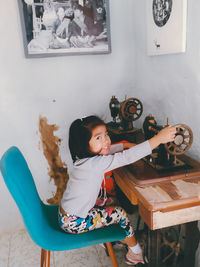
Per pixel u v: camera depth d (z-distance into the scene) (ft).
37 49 6.75
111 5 7.20
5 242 7.18
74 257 6.34
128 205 7.64
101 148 4.38
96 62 7.45
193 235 4.70
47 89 7.21
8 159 4.05
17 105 7.06
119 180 5.25
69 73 7.29
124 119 6.63
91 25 7.02
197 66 4.95
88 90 7.60
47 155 7.68
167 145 4.58
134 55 7.70
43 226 4.52
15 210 7.62
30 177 4.78
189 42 5.08
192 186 4.19
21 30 6.59
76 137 4.35
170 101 6.10
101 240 4.32
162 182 4.38
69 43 6.97
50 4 6.59
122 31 7.47
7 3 6.38
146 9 6.44
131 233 4.62
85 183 4.28
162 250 5.34
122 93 7.95
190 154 5.56
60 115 7.51
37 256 6.51
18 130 7.23
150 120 5.01
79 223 4.43
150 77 6.93
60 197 8.14
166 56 6.00
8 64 6.73
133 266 5.85
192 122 5.35
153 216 3.83
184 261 4.94
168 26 5.58
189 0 4.90
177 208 3.85
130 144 5.52
